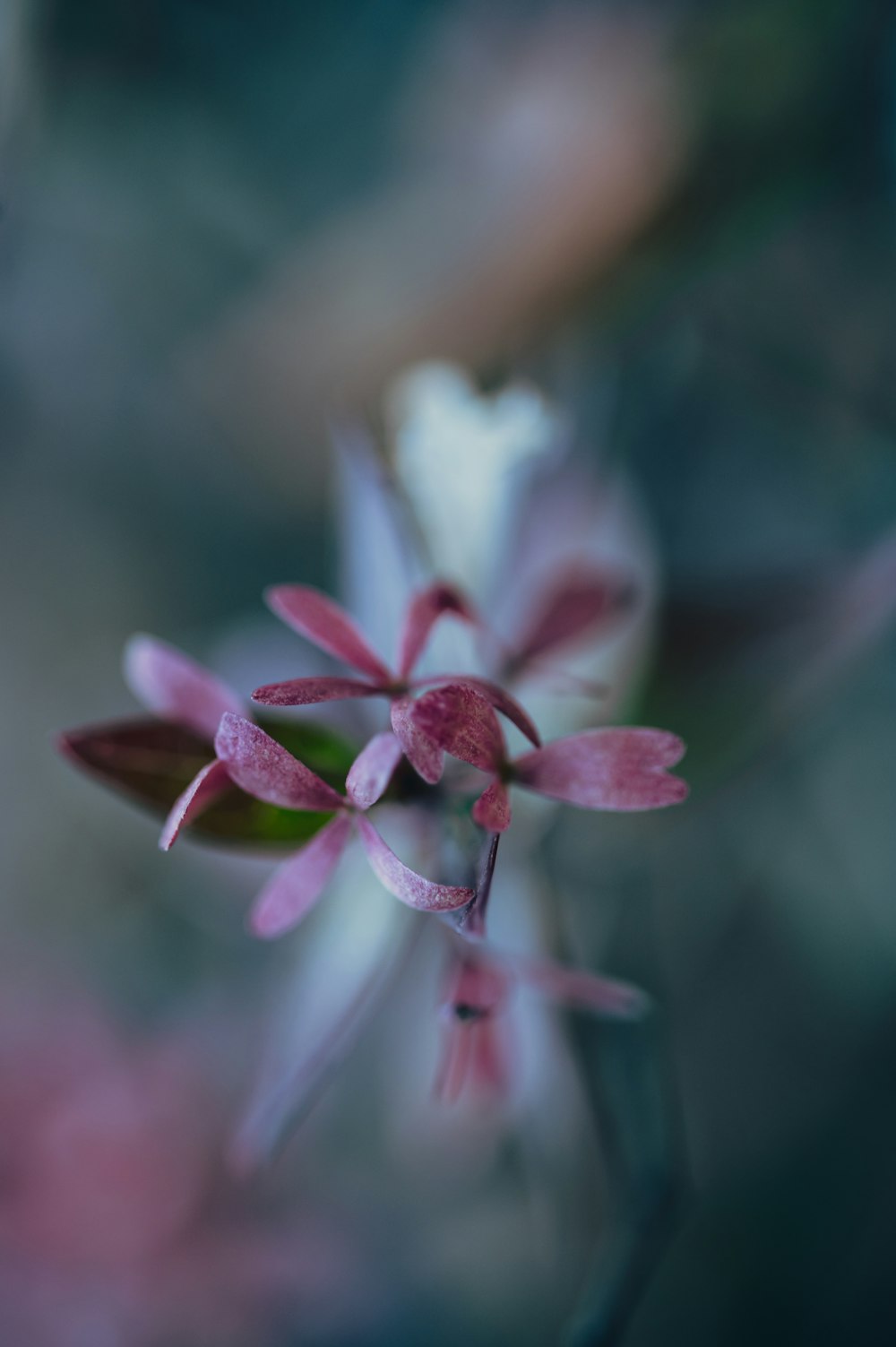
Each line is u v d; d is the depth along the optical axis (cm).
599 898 28
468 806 18
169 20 33
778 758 31
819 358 31
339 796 17
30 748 37
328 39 33
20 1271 28
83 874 37
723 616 21
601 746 17
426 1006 23
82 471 36
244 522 36
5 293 34
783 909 32
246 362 32
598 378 23
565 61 29
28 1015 32
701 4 27
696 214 27
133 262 34
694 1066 32
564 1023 21
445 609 17
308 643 24
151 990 35
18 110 30
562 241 28
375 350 30
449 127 30
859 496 30
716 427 31
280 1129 19
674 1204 21
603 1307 21
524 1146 25
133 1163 29
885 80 27
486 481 21
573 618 20
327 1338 30
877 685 31
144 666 18
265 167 33
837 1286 31
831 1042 32
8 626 37
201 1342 28
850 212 30
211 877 33
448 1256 31
